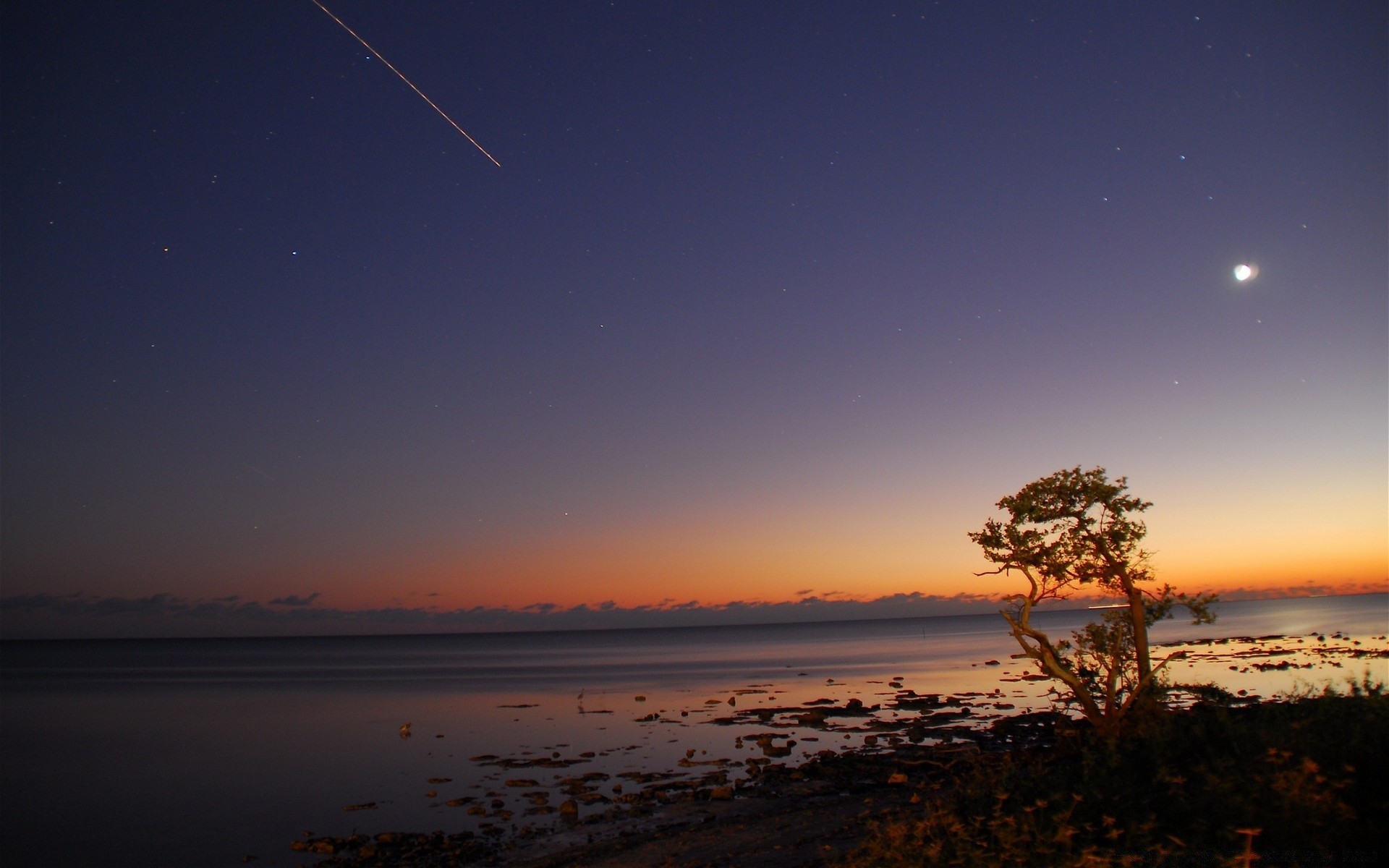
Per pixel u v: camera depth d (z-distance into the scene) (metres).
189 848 23.45
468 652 197.50
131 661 159.38
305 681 92.94
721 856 17.42
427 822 25.09
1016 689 57.38
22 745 44.41
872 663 97.69
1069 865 8.78
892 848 10.85
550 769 33.28
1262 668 54.50
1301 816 8.65
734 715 49.22
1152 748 13.42
